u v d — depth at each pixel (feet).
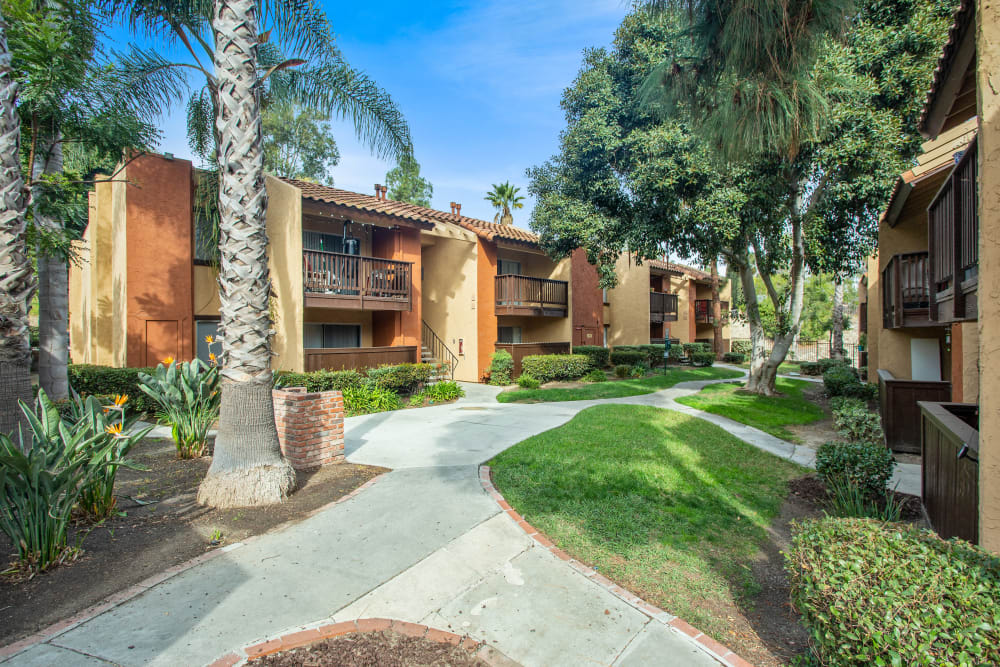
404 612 10.88
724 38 13.69
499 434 28.73
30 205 24.85
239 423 17.22
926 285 27.58
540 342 64.03
